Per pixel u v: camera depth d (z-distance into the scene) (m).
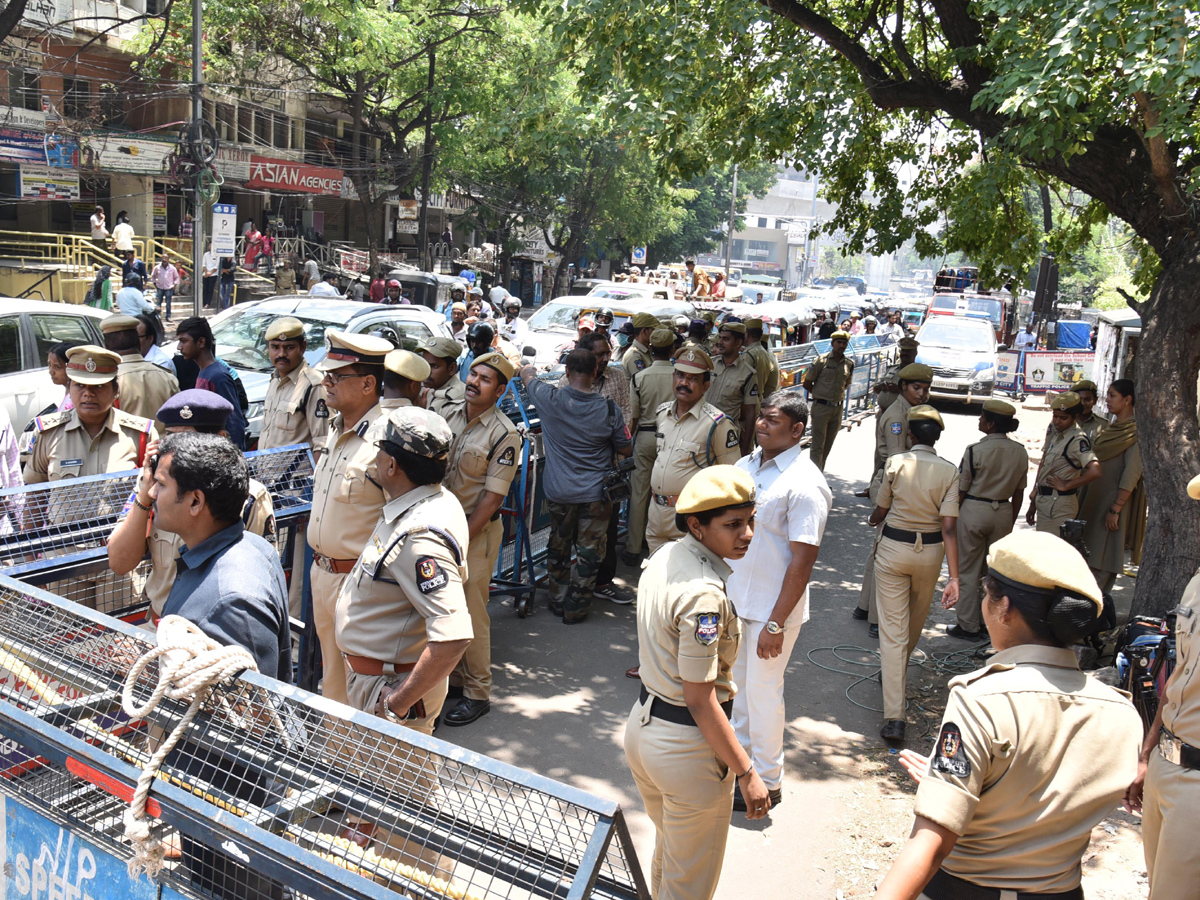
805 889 3.88
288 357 5.34
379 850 2.19
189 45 25.41
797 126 10.04
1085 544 7.47
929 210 11.21
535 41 25.67
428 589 2.96
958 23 7.84
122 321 5.52
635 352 9.20
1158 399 6.11
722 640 2.92
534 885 2.08
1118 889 3.88
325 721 2.21
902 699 5.25
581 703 5.46
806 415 4.43
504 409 7.38
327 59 27.20
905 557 5.21
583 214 38.09
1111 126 6.89
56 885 2.46
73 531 3.95
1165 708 3.01
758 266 100.00
